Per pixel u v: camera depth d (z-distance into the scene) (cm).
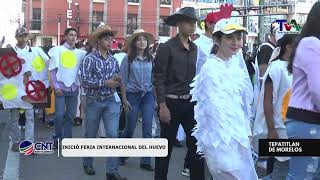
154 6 6378
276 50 548
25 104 811
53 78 830
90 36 660
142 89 722
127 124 732
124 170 736
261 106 547
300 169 418
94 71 648
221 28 433
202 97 435
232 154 421
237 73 439
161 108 570
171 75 570
